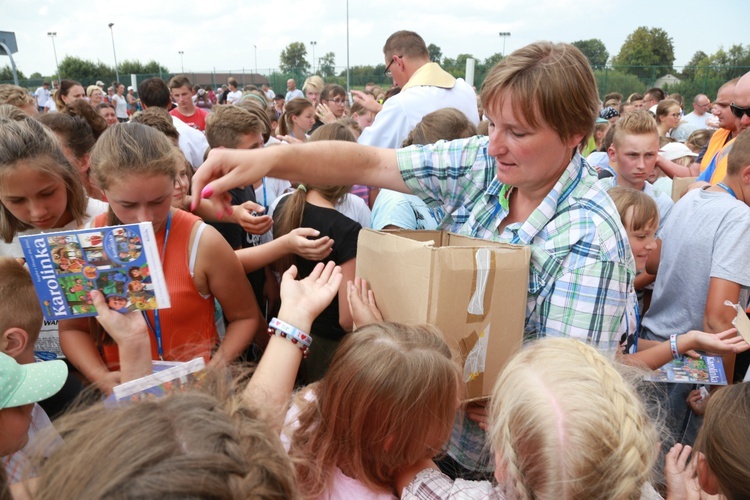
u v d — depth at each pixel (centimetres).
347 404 118
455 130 225
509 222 146
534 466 95
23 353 143
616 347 130
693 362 193
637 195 223
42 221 179
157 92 556
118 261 128
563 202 132
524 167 125
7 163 166
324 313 222
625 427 93
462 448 147
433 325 119
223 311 199
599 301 124
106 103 666
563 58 117
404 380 112
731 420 114
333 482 120
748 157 207
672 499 132
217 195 135
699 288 211
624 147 312
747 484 109
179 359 169
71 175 186
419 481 116
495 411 110
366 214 276
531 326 136
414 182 156
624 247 129
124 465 67
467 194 153
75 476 69
